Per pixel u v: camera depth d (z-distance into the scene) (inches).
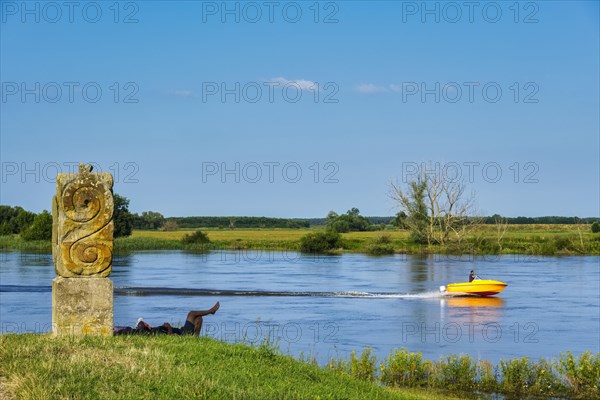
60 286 564.7
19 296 1726.1
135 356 511.5
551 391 805.2
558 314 1574.8
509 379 814.5
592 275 2576.3
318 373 588.1
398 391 679.7
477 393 793.6
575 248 3922.2
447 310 1636.3
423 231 4094.5
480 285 1910.7
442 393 786.2
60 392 422.0
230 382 489.1
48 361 477.4
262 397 462.0
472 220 3981.3
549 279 2420.0
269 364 573.3
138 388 444.5
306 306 1673.2
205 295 1875.0
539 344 1171.3
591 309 1660.9
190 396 439.2
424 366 837.2
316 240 4109.3
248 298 1822.1
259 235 5728.3
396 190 4153.5
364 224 6166.3
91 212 567.8
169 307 1574.8
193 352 549.6
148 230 6781.5
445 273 2647.6
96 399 422.0
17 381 440.8
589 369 812.0
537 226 6451.8
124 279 2292.1
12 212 5447.8
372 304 1734.7
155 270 2706.7
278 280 2316.7
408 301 1809.8
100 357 501.4
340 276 2501.2
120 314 1445.6
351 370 834.8
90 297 569.9
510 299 1861.5
